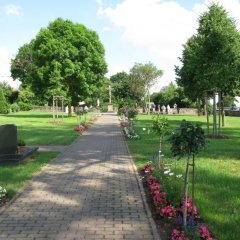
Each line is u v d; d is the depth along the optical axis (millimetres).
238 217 7176
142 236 6301
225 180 10414
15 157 12992
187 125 6156
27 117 53594
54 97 43750
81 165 13258
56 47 49781
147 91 85312
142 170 11891
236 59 23125
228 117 56812
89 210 7746
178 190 7848
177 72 40406
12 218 7223
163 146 18688
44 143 20359
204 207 7773
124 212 7609
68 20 52625
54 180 10695
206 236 5766
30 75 53844
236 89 28469
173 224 6695
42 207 7957
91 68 53375
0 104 70375
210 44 22203
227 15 24109
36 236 6293
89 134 26750
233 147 17984
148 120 44875
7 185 9828
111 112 88125
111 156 15477
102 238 6207
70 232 6480
